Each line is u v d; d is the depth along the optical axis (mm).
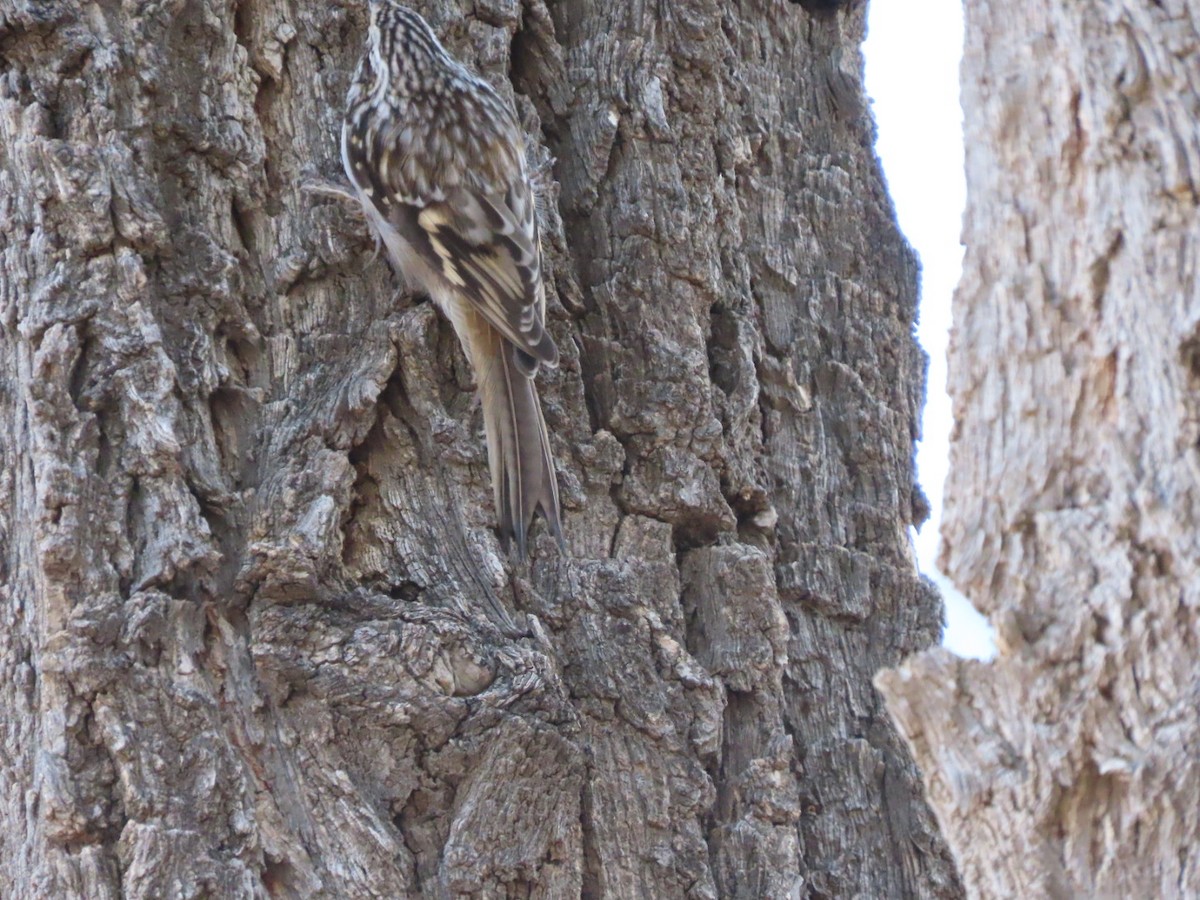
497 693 5406
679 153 6785
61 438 5332
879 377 7125
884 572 6773
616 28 6879
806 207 7250
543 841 5383
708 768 5902
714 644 6152
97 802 5035
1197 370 3619
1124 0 3770
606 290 6523
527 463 5992
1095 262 3715
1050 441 3732
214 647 5332
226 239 5988
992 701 3680
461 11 6883
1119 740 3559
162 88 5918
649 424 6320
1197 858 3490
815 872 6133
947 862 6254
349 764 5305
